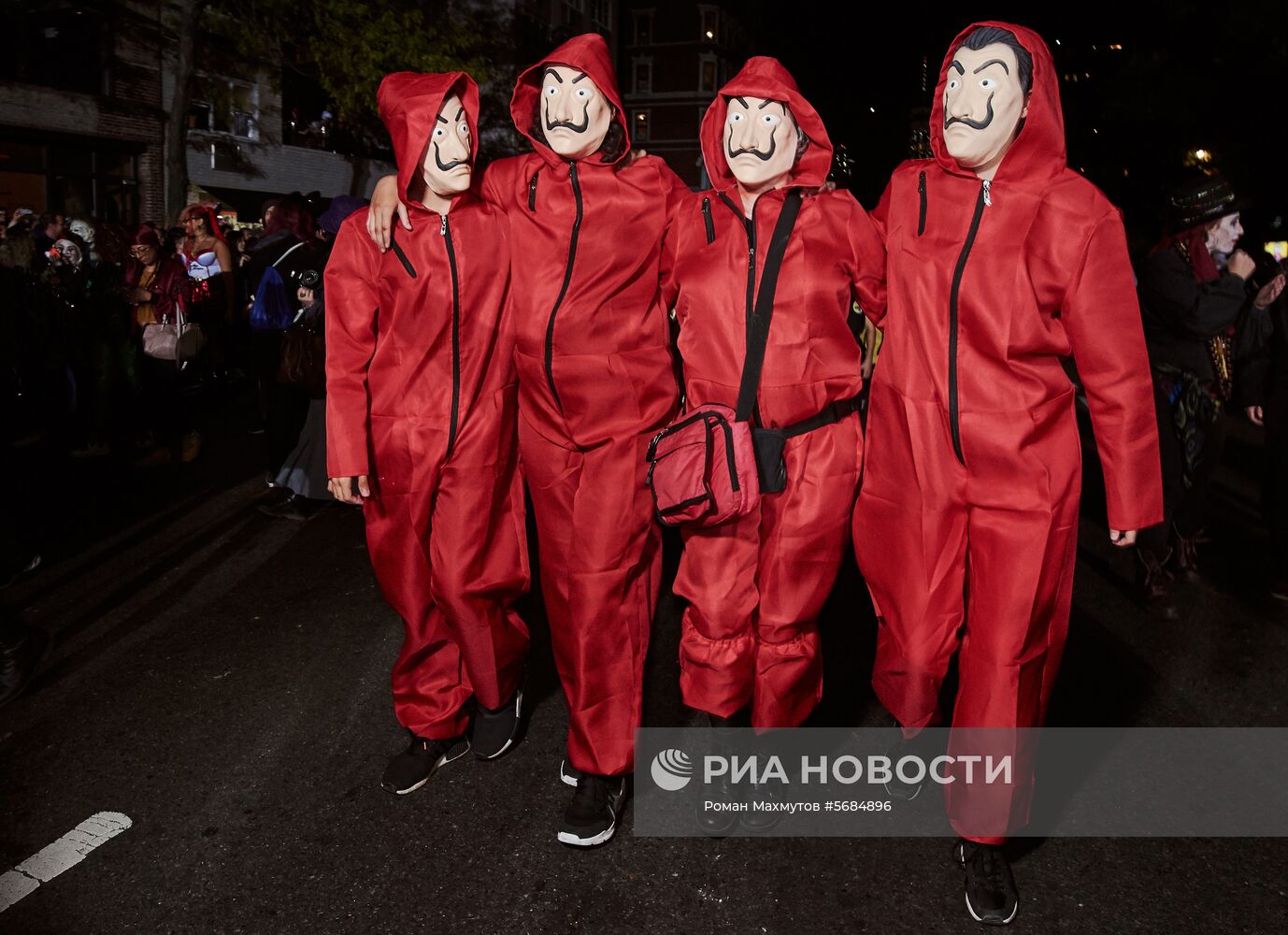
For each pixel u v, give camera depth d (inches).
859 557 101.7
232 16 719.1
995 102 85.8
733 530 99.7
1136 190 590.6
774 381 96.7
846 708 135.0
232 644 157.5
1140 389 88.4
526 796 113.7
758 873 100.0
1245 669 150.7
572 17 1509.6
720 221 98.2
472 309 102.7
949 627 97.3
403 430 105.4
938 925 92.8
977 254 88.0
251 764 121.4
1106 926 92.5
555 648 107.7
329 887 98.2
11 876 100.7
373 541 110.9
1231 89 528.1
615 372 99.7
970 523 93.3
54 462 277.9
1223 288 160.6
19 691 137.5
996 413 89.4
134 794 115.1
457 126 100.6
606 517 101.4
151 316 285.3
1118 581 190.9
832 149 98.4
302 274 212.2
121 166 743.7
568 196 98.3
